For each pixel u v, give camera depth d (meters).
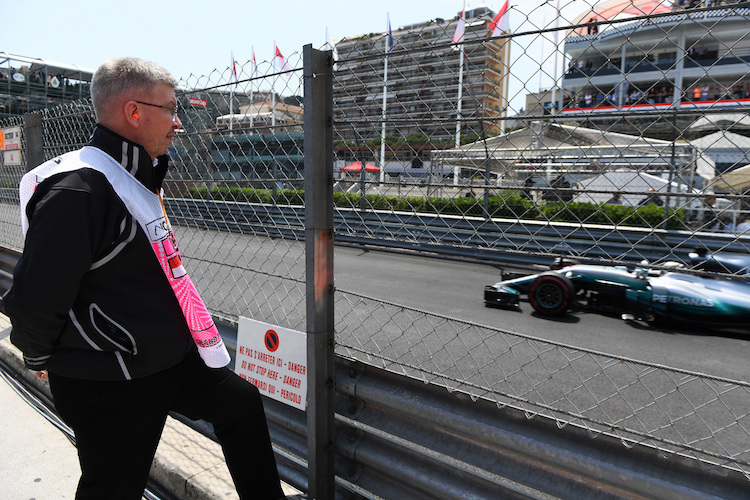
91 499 1.45
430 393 1.70
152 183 1.43
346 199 1.97
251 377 2.18
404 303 5.89
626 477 1.30
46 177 1.26
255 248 7.88
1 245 4.44
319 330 1.79
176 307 1.46
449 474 1.63
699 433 2.80
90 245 1.25
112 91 1.37
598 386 3.46
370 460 1.81
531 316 5.40
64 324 1.29
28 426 2.75
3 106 8.39
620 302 5.18
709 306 4.59
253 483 1.75
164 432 2.48
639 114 1.30
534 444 1.45
